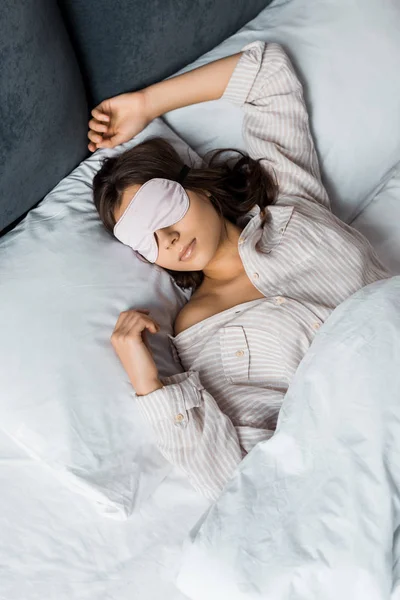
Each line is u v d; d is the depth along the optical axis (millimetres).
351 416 889
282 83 1257
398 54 1320
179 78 1275
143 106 1273
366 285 1122
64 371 1019
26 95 1073
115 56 1253
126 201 1157
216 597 851
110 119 1277
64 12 1181
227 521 888
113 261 1139
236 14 1358
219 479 1026
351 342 947
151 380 1041
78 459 986
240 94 1274
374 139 1324
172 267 1159
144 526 1009
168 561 967
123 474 1009
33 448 999
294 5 1351
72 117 1197
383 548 803
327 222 1207
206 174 1229
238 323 1149
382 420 872
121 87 1299
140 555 977
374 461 850
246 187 1252
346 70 1306
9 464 1069
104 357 1051
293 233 1193
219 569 856
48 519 1017
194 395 1055
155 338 1135
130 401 1047
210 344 1157
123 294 1114
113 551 983
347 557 808
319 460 882
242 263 1221
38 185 1184
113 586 949
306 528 839
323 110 1297
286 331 1121
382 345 931
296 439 906
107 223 1185
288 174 1251
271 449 922
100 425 1012
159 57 1297
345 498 841
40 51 1084
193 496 1045
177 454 1025
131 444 1028
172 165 1209
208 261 1161
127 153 1201
